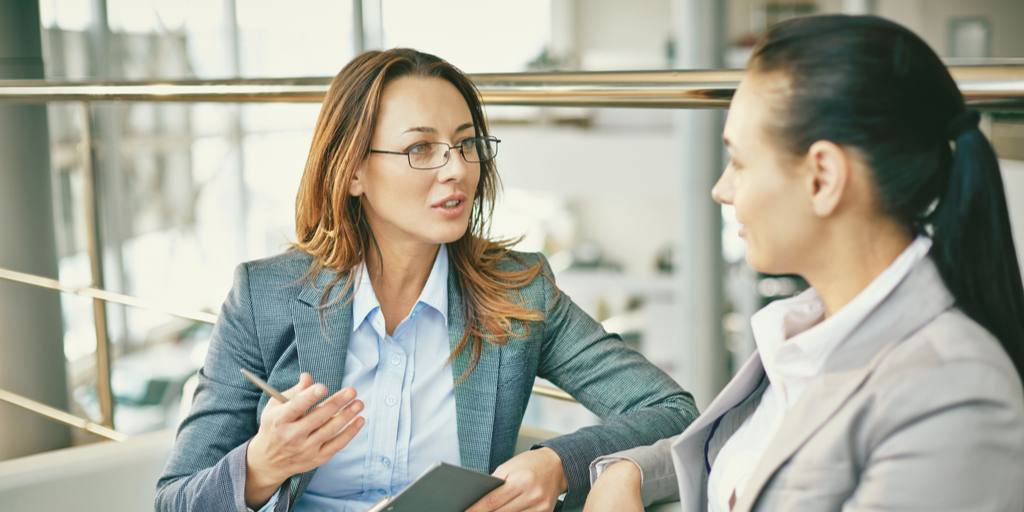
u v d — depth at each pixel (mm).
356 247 1090
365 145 1032
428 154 1030
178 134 7676
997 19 8695
